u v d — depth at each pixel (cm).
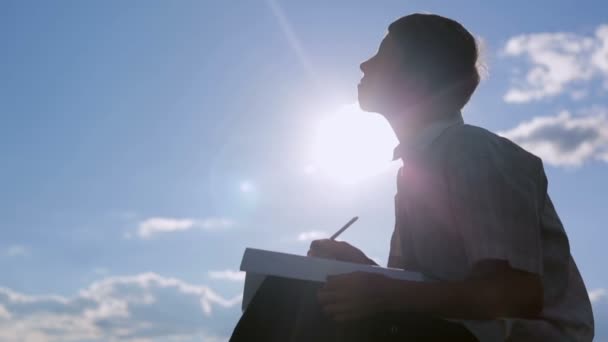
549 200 196
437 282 167
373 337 167
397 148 204
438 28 210
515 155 185
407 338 168
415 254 191
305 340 167
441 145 189
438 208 185
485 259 168
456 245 182
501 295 167
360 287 163
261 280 180
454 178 179
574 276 193
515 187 176
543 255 188
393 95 211
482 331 173
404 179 197
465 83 208
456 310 167
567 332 182
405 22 214
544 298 185
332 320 168
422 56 209
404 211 198
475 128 189
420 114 205
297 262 168
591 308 191
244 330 170
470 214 173
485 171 177
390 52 213
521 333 180
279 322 169
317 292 167
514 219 172
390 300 164
